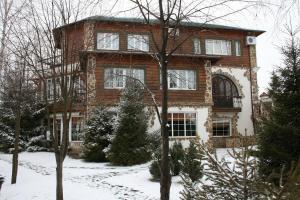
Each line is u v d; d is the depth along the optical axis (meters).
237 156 3.97
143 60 22.03
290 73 9.57
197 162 8.95
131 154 18.05
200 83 22.91
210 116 22.81
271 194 3.33
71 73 8.55
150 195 10.84
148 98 21.56
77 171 16.19
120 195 10.93
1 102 16.22
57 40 8.52
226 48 27.86
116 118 18.97
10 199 10.79
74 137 22.44
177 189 11.08
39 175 14.98
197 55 22.38
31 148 24.31
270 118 9.52
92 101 20.50
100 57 21.12
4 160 20.52
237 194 3.73
